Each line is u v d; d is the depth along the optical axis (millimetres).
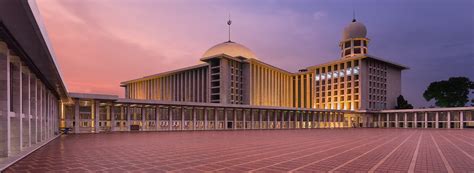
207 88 87625
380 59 93125
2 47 13938
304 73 106188
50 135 30094
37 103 22766
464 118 70938
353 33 101188
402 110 81062
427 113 78188
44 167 11719
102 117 45906
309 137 32031
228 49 100812
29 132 18844
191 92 93812
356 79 92062
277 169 11461
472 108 66938
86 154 15820
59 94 33188
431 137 32281
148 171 10992
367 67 92250
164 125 52938
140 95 115000
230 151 17547
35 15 10180
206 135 35500
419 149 18953
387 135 36750
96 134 36688
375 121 89562
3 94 14039
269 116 68438
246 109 63750
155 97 107938
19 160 13508
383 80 98312
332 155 15734
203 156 15203
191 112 55344
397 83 105000
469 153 16766
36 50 14625
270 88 97938
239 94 89250
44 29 12602
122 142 23922
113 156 15047
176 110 56531
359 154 16188
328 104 99375
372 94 92812
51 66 18625
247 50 103750
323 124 79562
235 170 11234
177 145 21406
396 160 13906
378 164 12703
